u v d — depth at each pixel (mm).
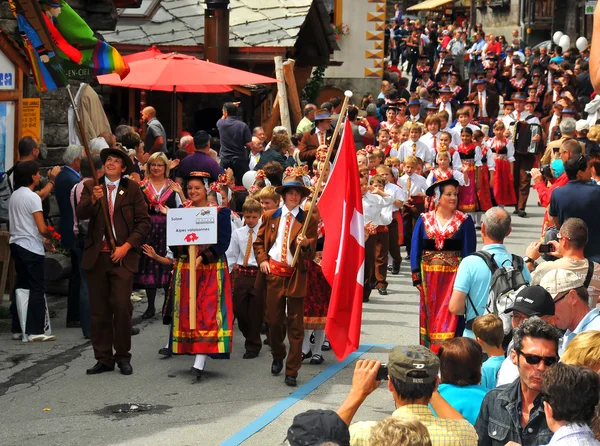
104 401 9047
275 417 8641
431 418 5102
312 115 18781
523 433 5289
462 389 5953
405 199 14984
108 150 9859
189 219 9664
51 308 12555
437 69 38562
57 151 15008
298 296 9562
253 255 10633
